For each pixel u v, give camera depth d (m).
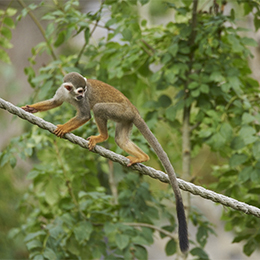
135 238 11.13
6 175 17.50
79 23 12.08
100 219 11.83
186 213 12.19
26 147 11.55
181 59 12.24
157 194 13.20
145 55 13.38
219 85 12.88
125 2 12.51
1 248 16.41
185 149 12.58
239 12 17.84
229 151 12.85
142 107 12.63
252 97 12.79
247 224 11.88
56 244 10.80
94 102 10.02
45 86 11.88
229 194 12.30
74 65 13.50
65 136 9.42
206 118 11.77
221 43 12.23
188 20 13.08
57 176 11.92
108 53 13.04
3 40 13.60
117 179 13.72
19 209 14.01
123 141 9.90
